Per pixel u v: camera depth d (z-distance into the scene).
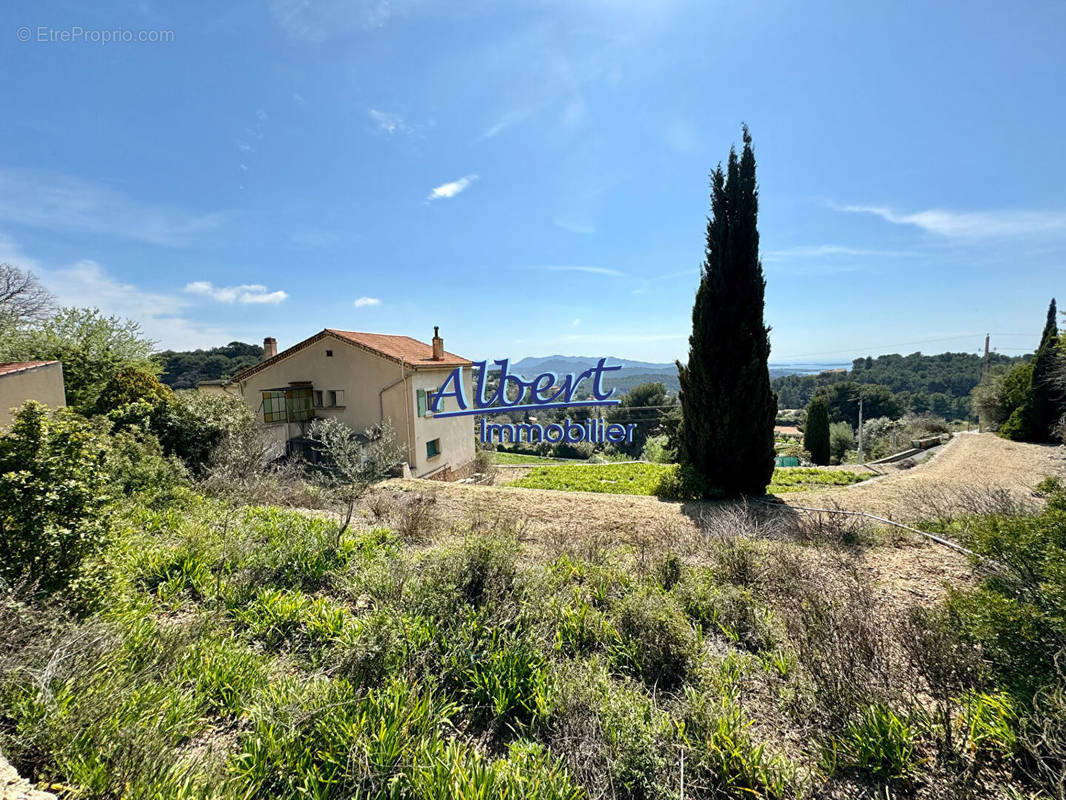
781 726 2.61
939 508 7.46
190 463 9.87
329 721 2.36
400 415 16.06
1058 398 16.86
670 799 2.04
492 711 2.76
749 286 10.12
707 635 3.69
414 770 2.11
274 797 2.03
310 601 3.98
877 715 2.36
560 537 6.39
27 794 1.72
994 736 2.23
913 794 2.07
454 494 11.16
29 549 2.95
